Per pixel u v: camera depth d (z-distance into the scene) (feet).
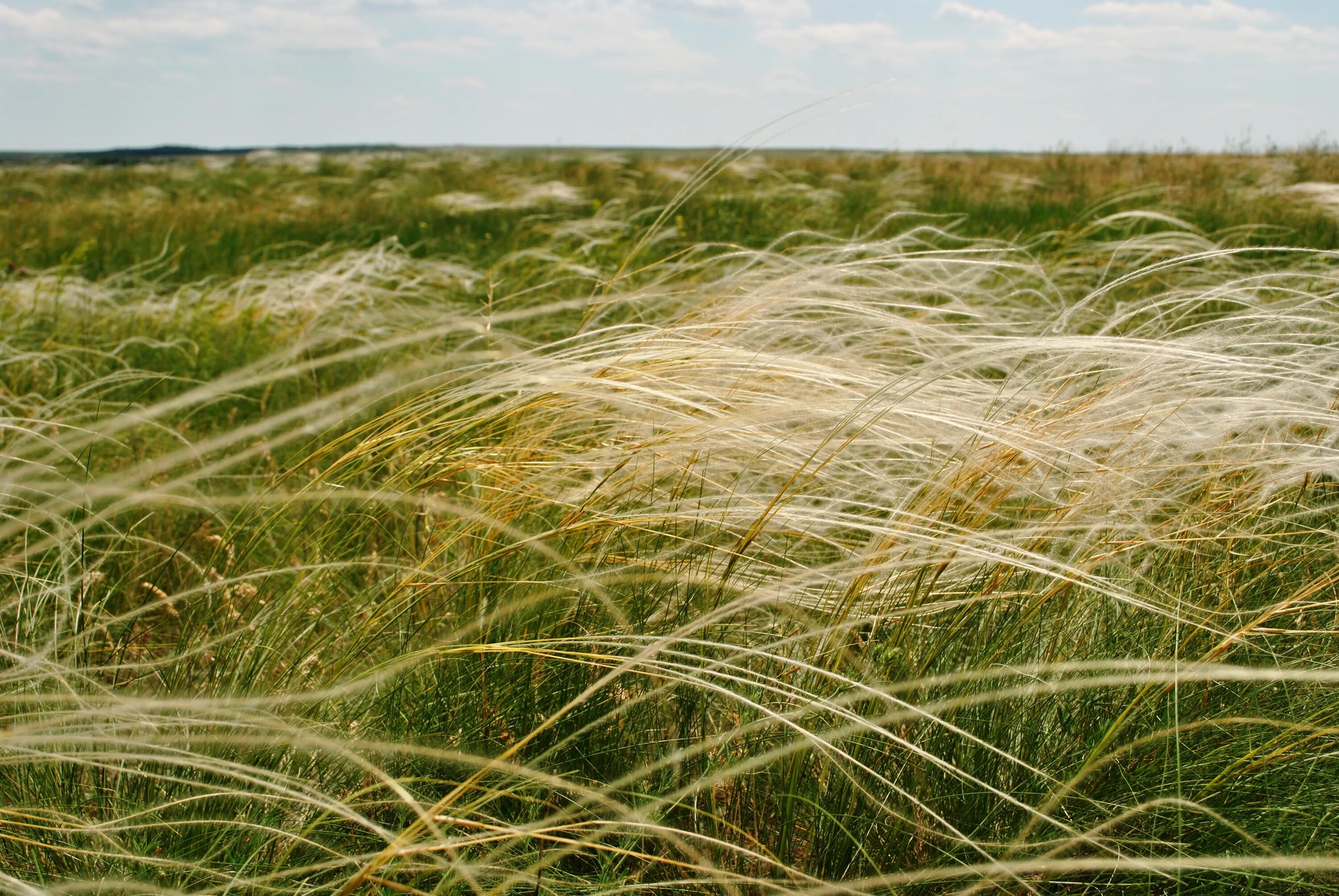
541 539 6.40
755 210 32.42
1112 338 6.53
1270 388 7.45
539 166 56.80
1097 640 6.05
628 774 5.36
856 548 7.18
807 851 5.06
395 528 8.25
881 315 8.07
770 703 5.48
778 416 6.58
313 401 12.72
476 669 5.88
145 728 5.19
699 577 6.27
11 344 15.69
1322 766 5.08
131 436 11.11
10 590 7.29
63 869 4.79
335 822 5.18
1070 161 45.37
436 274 21.91
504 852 4.96
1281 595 6.43
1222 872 4.53
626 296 10.18
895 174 43.32
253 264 28.45
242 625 6.50
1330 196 24.80
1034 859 4.33
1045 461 6.29
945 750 5.15
